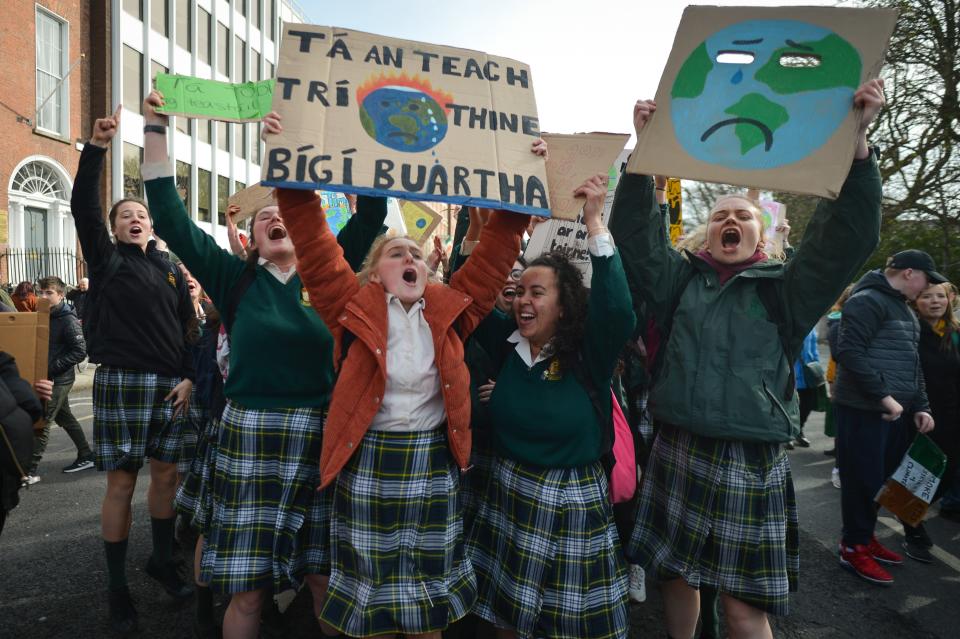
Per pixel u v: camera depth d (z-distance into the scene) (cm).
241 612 203
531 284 209
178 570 307
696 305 214
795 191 181
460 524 199
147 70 1811
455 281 205
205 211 2203
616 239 230
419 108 192
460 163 188
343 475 189
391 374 186
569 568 193
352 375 185
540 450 200
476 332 232
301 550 211
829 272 197
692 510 208
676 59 200
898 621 286
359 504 184
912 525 326
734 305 210
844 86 184
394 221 368
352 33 195
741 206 217
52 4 1477
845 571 339
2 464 200
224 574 195
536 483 199
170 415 275
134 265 273
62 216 1504
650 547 225
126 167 1727
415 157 185
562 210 202
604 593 195
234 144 2355
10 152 1355
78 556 327
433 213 371
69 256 1452
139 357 266
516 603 192
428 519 187
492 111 198
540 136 201
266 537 201
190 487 260
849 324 335
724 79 196
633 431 286
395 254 193
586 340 205
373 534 182
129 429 264
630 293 220
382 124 187
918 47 1089
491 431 214
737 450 203
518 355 213
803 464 579
